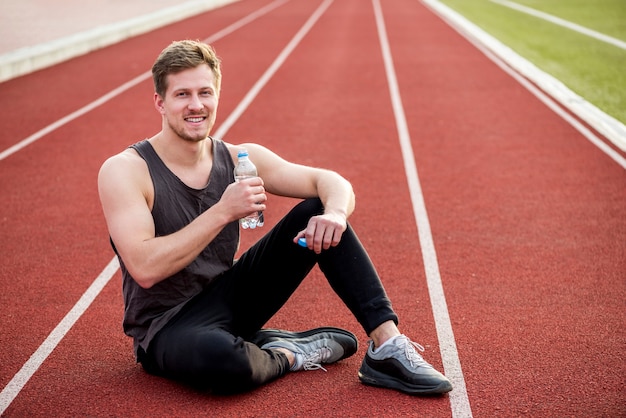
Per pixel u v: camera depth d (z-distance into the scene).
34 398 3.07
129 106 9.71
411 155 7.20
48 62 13.46
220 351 2.86
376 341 3.10
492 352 3.44
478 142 7.67
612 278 4.33
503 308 3.94
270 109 9.34
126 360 3.41
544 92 10.27
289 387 3.11
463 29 17.59
